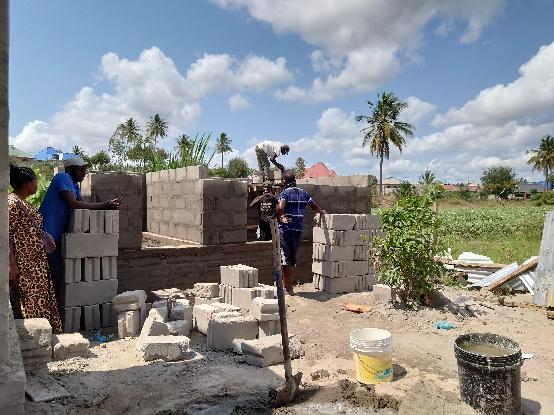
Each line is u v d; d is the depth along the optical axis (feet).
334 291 24.86
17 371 10.07
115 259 18.97
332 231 24.86
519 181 324.19
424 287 21.91
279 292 12.30
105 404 11.57
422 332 18.94
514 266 29.76
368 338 14.56
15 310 15.87
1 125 9.62
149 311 18.28
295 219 24.02
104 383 12.89
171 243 28.45
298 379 12.34
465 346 12.78
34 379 12.65
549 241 24.70
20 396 9.87
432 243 22.49
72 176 19.35
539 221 81.92
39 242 15.84
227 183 25.63
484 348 12.67
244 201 26.27
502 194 258.78
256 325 17.20
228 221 25.70
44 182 29.12
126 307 17.83
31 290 15.61
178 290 22.02
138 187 24.08
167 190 29.50
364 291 25.72
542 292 23.75
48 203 18.01
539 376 14.43
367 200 32.60
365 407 11.68
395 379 13.84
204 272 24.53
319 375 14.07
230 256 25.48
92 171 24.22
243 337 16.72
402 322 20.12
